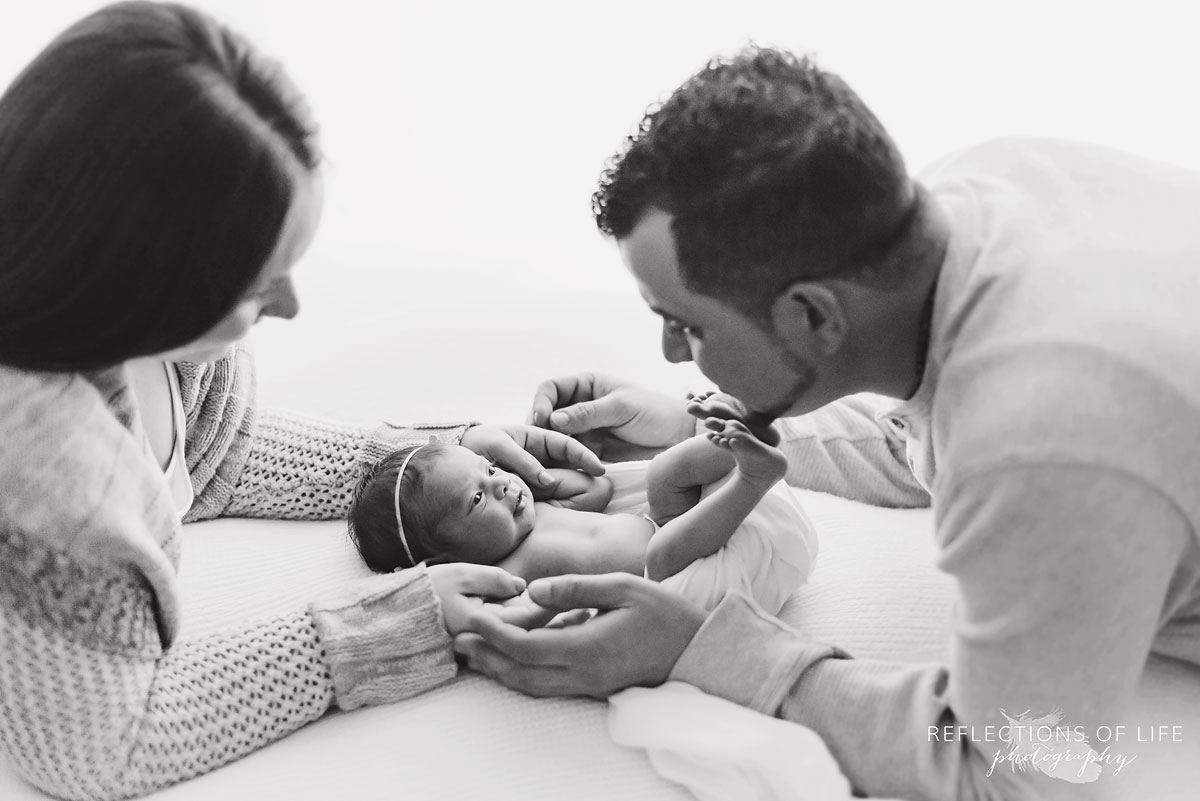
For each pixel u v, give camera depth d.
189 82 0.79
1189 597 0.91
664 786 1.00
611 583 1.05
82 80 0.78
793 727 0.97
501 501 1.30
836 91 0.88
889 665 1.00
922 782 0.92
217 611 1.21
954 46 2.04
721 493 1.16
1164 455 0.77
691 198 0.85
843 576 1.24
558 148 2.30
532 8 2.23
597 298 1.81
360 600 1.11
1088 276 0.83
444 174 2.34
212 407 1.29
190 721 1.01
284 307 0.98
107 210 0.79
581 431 1.44
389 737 1.06
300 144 0.87
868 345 0.92
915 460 1.16
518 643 1.05
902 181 0.86
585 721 1.07
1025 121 2.04
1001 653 0.82
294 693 1.06
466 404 1.57
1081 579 0.78
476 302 1.80
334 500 1.40
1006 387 0.80
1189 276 0.84
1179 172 0.97
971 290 0.86
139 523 0.95
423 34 2.26
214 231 0.82
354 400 1.58
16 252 0.80
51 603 0.90
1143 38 1.96
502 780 1.01
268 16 2.24
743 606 1.05
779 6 2.13
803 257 0.85
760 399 0.98
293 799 0.99
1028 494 0.77
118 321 0.84
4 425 0.87
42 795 1.01
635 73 2.25
